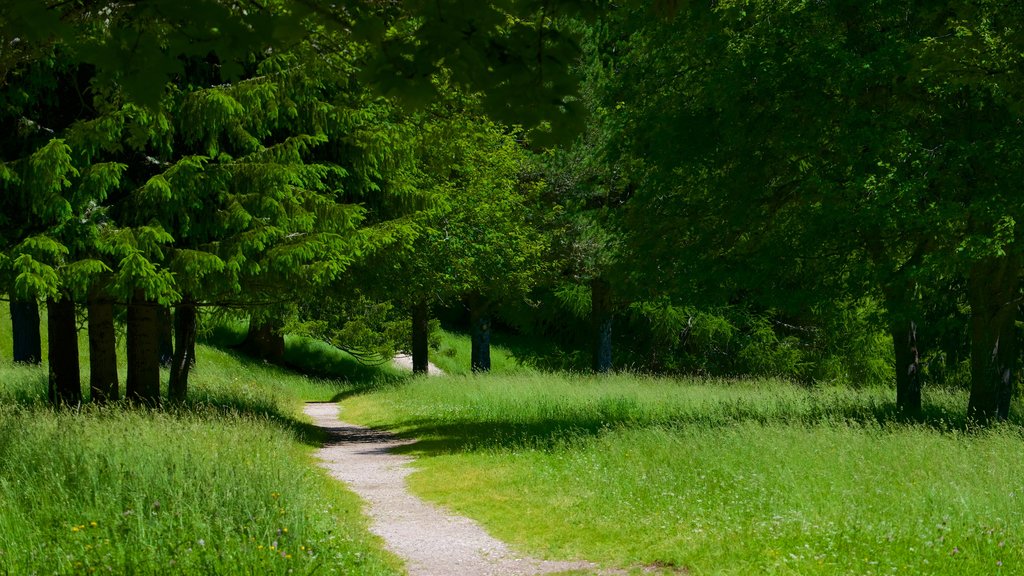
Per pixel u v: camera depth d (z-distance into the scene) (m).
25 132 12.97
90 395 15.87
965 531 7.46
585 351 37.81
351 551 7.21
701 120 15.99
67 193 12.68
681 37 16.08
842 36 14.46
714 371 35.75
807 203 15.62
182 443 9.80
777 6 15.03
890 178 13.09
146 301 15.72
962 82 11.16
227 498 7.71
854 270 15.38
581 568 7.45
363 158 16.12
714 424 14.72
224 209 13.77
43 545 6.27
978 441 11.42
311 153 15.91
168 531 6.73
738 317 34.97
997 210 12.52
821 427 12.73
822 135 14.84
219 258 13.20
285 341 43.81
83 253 12.93
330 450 16.28
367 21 2.82
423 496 11.05
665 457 11.61
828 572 6.55
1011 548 6.95
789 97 14.41
